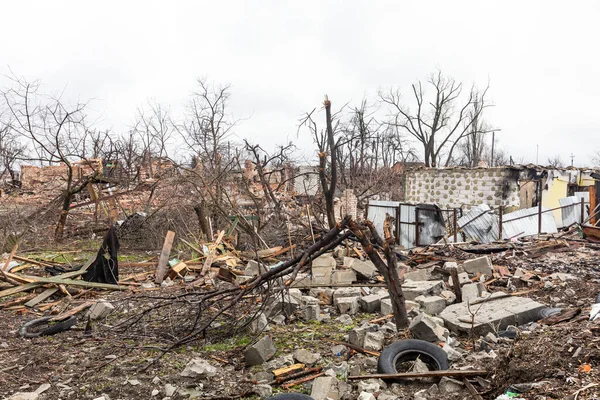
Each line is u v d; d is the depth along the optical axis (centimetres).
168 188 1670
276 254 1347
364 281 1015
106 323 810
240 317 777
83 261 1318
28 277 994
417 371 541
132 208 1920
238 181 1733
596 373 400
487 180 2080
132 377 580
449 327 741
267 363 608
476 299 855
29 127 1541
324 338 716
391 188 2958
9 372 599
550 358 452
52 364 626
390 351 575
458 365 568
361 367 596
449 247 1352
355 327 754
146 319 812
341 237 693
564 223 1867
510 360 483
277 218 1614
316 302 868
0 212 1747
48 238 1628
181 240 1348
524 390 411
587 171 2491
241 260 1320
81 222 1855
